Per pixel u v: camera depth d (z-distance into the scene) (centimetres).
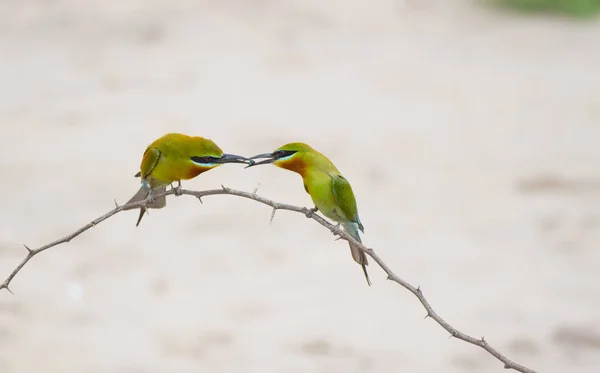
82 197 1755
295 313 1304
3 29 3088
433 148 2072
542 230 1592
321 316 1295
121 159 1975
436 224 1639
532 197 1756
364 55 2900
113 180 1853
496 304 1323
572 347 1188
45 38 2991
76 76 2619
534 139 2128
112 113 2295
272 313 1302
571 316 1273
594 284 1381
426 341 1223
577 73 2691
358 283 1410
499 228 1614
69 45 2922
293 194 1795
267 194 1794
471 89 2548
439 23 3291
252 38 3056
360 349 1191
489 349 520
